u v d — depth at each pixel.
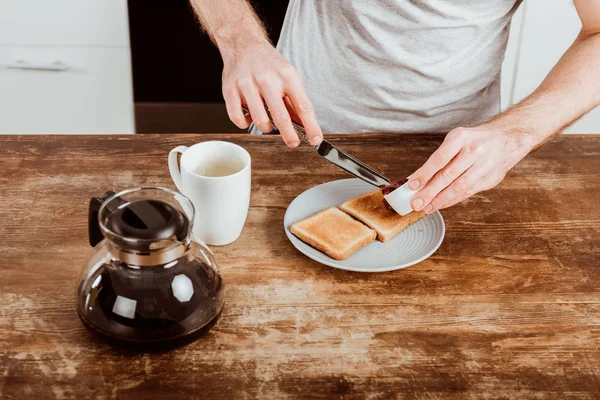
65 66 2.28
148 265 0.77
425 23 1.38
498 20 1.43
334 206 1.10
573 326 0.89
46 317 0.86
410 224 1.07
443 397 0.78
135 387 0.77
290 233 1.01
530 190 1.18
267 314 0.88
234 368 0.80
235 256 0.99
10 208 1.06
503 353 0.84
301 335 0.85
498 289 0.95
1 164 1.17
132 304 0.77
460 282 0.96
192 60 2.35
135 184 1.14
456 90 1.48
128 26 2.24
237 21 1.18
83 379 0.78
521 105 1.19
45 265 0.95
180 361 0.81
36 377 0.78
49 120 2.40
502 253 1.02
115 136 1.28
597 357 0.84
